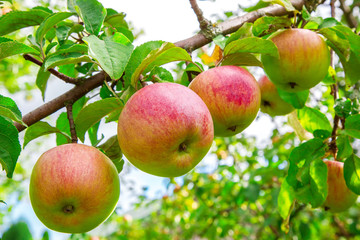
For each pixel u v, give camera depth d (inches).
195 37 17.2
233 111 14.1
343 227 40.0
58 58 13.6
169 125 12.1
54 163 12.9
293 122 21.5
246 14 18.5
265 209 37.3
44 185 12.7
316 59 15.9
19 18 16.3
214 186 40.6
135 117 12.3
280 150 40.0
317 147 16.5
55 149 13.5
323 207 19.3
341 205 18.5
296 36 16.0
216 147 45.9
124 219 47.6
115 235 47.2
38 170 13.0
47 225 14.2
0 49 12.8
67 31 16.7
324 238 46.6
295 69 16.1
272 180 35.6
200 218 41.9
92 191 12.9
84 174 12.9
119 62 13.0
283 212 19.2
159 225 52.8
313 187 16.4
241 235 46.3
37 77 17.3
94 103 14.2
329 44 17.2
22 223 23.3
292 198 18.8
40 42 15.4
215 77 14.3
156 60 14.7
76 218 13.6
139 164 12.8
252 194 32.0
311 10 19.0
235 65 16.0
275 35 16.6
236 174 39.0
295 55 15.8
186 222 46.3
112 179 13.6
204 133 12.8
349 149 16.2
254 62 15.7
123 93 14.5
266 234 42.9
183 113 12.2
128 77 14.9
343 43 16.3
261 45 14.5
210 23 17.3
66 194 12.7
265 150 41.8
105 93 16.4
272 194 31.6
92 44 13.1
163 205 46.9
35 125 15.0
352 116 15.7
